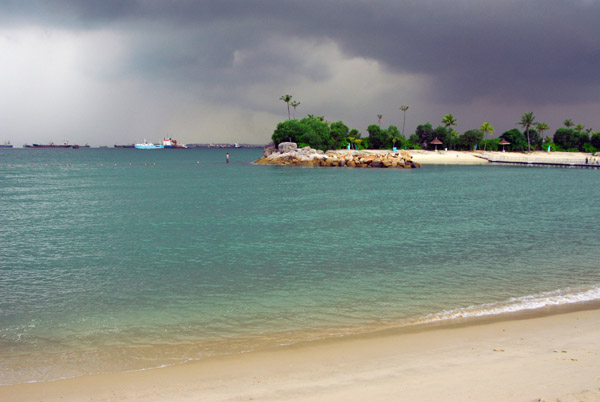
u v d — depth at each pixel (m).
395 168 133.00
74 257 25.27
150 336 13.18
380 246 27.42
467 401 7.93
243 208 48.22
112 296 17.62
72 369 10.79
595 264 21.91
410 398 8.19
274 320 14.43
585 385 8.44
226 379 9.72
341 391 8.73
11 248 27.88
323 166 144.62
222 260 24.09
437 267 21.70
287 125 167.75
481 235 30.94
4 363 11.25
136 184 83.69
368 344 11.89
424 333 12.72
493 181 86.12
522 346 11.30
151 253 26.17
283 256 24.92
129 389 9.34
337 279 19.69
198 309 15.79
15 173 120.62
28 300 17.16
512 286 18.11
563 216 40.56
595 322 13.32
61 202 55.16
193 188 74.38
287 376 9.77
